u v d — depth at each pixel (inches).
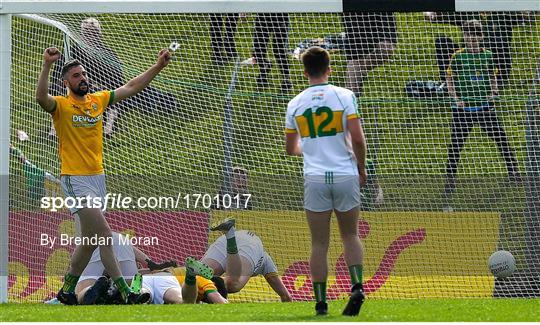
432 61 1692.9
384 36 1595.7
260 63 1652.3
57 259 1400.1
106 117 1583.4
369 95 1683.1
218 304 1184.8
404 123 1656.0
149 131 1599.4
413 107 1667.1
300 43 1665.8
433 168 1615.4
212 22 1665.8
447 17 1670.8
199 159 1585.9
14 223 1395.2
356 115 912.9
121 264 1315.2
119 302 1211.9
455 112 1614.2
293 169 1593.3
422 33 1702.8
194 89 1642.5
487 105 1605.6
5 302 1306.6
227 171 1537.9
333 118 916.0
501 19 1601.9
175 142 1594.5
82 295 1211.9
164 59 1220.5
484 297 1408.7
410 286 1428.4
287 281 1438.2
